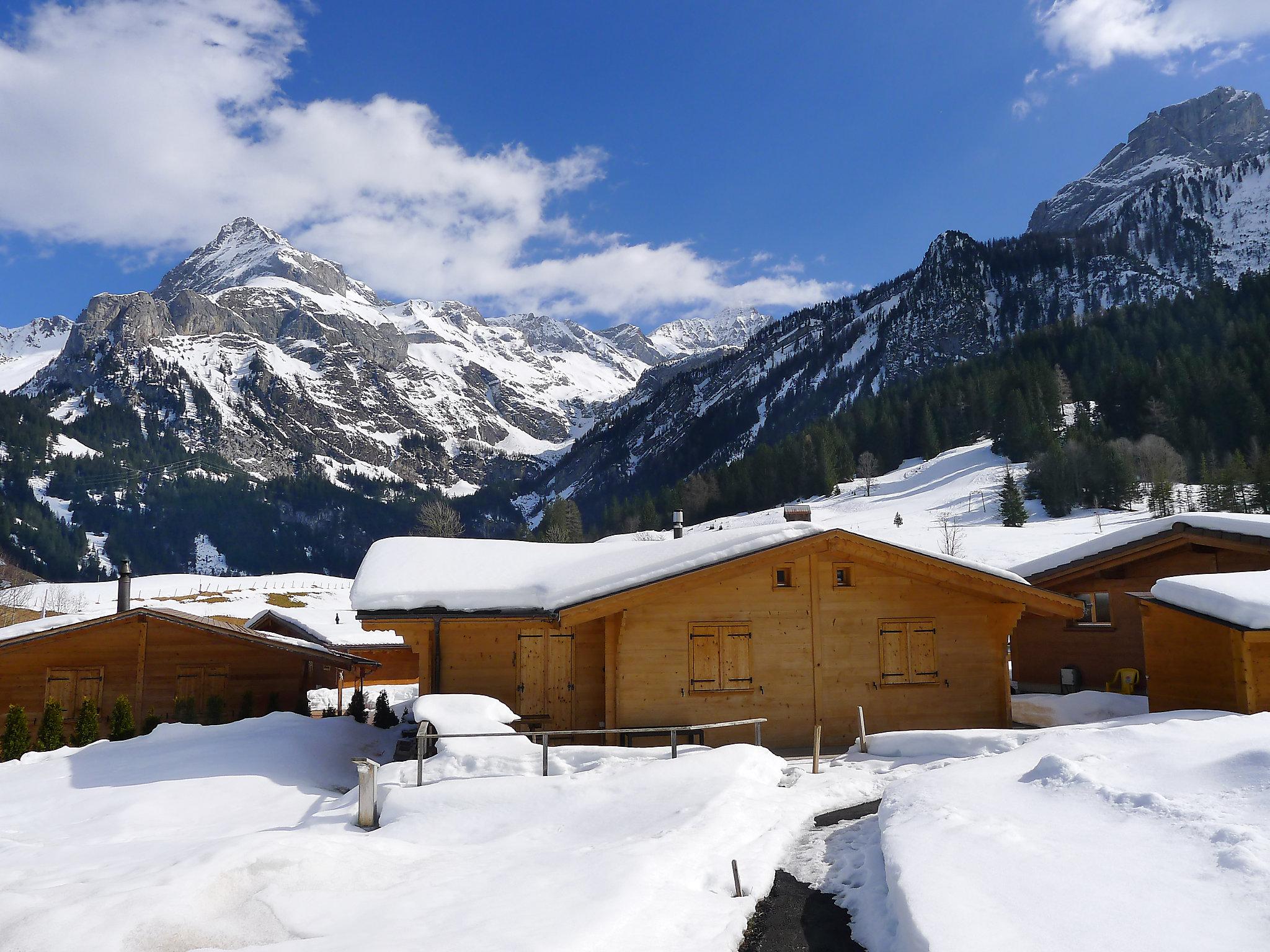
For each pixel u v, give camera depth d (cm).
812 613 1808
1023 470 11644
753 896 763
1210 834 689
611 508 16525
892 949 643
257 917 717
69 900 751
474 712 1472
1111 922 556
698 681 1756
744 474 15225
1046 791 911
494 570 1922
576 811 1091
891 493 12600
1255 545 1873
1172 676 1619
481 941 607
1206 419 11481
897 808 942
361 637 5094
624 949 611
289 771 1535
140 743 1741
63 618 2572
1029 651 2438
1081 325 18400
